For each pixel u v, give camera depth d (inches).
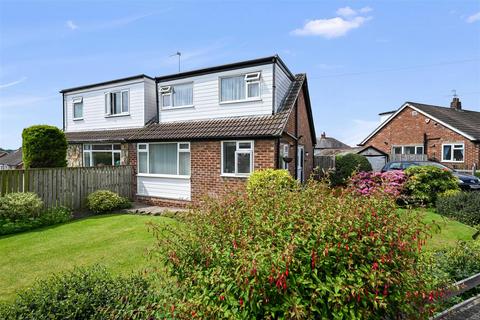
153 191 487.8
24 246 248.5
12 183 346.6
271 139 383.6
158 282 119.5
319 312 82.8
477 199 325.1
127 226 312.7
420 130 866.8
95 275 122.3
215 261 95.9
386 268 90.7
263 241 92.2
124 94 593.9
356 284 84.7
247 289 80.7
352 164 677.3
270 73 424.2
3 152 1492.4
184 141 452.4
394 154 874.8
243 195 125.6
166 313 93.0
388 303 93.5
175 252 107.5
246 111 443.8
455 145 785.6
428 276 114.7
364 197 109.9
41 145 469.1
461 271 166.9
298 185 131.9
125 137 518.3
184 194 455.5
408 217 106.0
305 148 573.0
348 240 89.9
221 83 468.4
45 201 375.6
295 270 84.7
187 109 501.4
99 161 596.1
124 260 207.0
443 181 398.0
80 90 650.8
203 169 436.1
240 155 409.7
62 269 195.8
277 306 83.0
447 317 130.5
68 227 317.4
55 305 99.7
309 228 90.0
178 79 511.5
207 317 87.0
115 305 103.7
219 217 111.2
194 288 96.7
